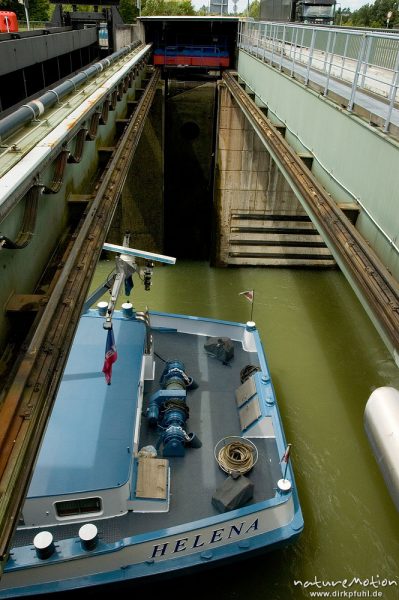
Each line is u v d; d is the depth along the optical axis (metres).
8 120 6.49
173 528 9.84
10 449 4.30
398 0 45.75
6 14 17.47
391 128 7.77
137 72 21.75
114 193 9.68
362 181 8.80
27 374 4.97
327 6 28.16
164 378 13.99
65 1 26.91
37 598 9.34
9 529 3.81
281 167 12.54
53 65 15.70
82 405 11.37
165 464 11.04
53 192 6.98
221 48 31.45
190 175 31.39
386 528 12.95
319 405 17.16
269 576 11.57
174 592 11.15
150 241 29.62
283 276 27.91
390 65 9.87
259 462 12.08
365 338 21.20
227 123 27.14
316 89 11.84
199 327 16.36
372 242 8.42
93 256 7.38
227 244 28.58
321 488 13.99
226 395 14.12
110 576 9.59
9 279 5.81
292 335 21.38
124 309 14.04
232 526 10.16
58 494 9.62
